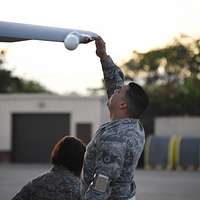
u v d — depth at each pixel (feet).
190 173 142.41
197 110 192.03
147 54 240.53
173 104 190.60
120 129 19.33
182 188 101.65
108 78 22.57
